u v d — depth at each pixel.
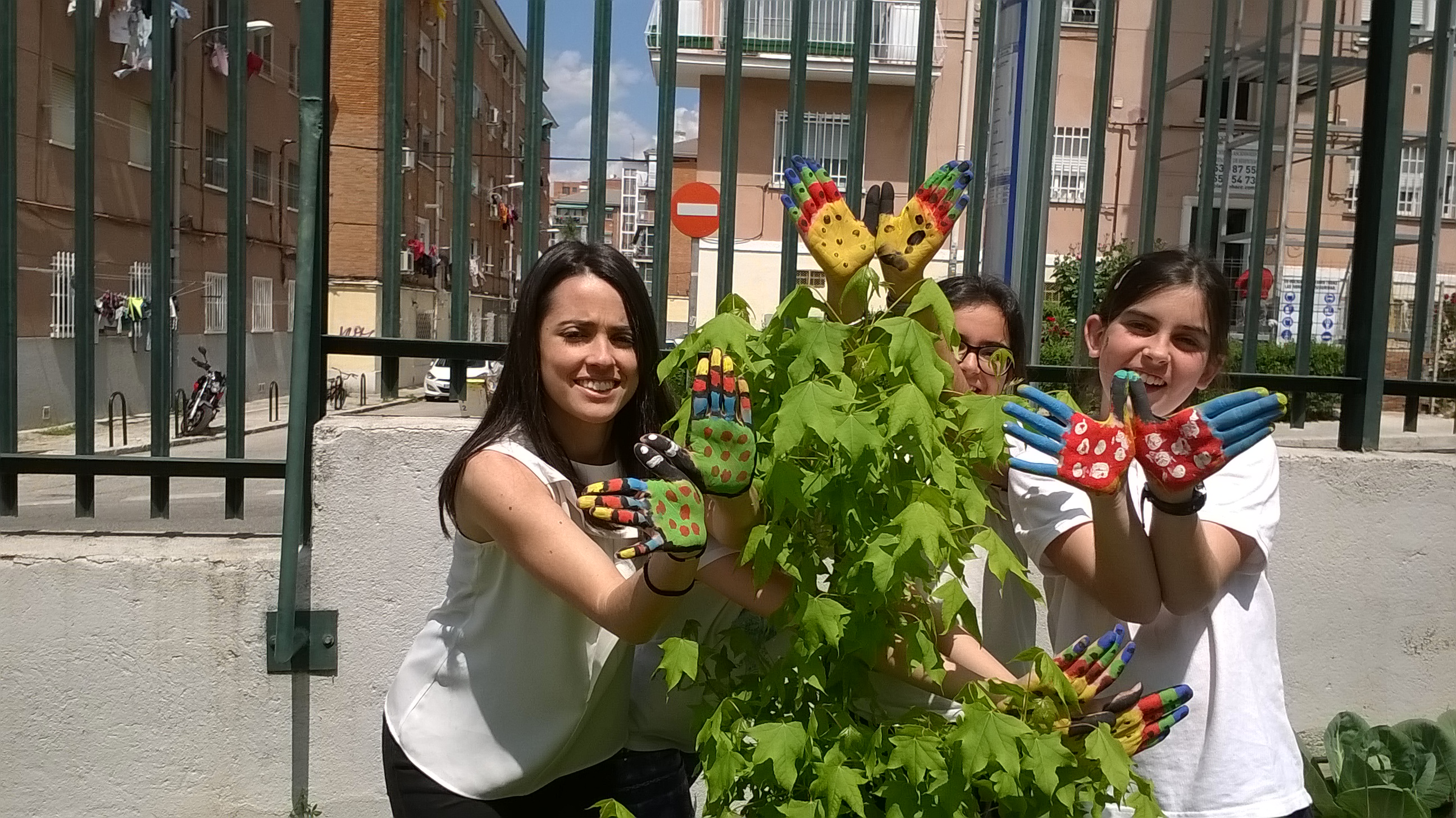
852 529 1.50
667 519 1.41
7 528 2.90
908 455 1.59
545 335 1.81
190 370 16.42
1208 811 1.75
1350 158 12.38
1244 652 1.80
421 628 2.65
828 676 1.63
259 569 2.63
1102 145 2.85
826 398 1.42
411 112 21.00
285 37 18.45
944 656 1.74
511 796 1.90
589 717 1.91
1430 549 3.02
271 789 2.66
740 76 2.82
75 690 2.62
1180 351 1.86
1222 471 1.82
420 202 21.84
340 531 2.63
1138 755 1.82
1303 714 3.02
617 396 1.83
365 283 20.66
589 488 1.46
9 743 2.62
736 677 1.93
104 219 14.62
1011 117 3.07
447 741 1.88
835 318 1.72
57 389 13.73
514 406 1.85
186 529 3.83
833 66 9.92
